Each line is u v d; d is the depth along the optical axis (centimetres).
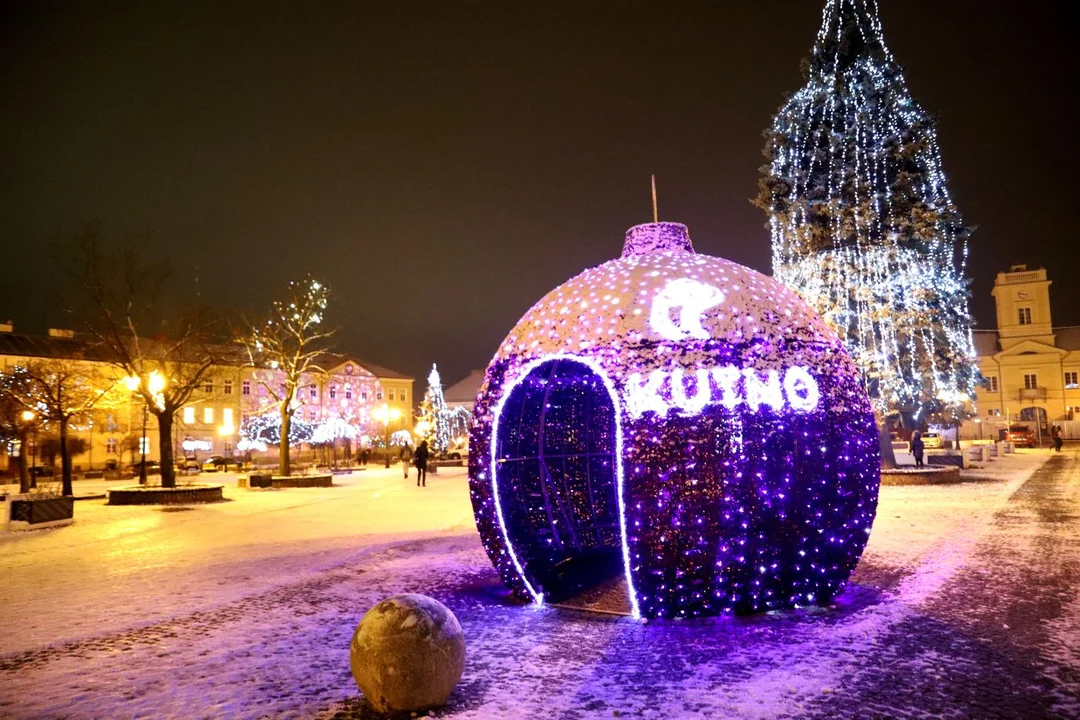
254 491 2581
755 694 467
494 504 719
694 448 616
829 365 684
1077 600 694
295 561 1033
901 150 2206
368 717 452
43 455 4731
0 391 2548
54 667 566
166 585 880
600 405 964
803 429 644
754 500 618
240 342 3145
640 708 450
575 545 909
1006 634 586
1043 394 7038
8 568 1034
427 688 448
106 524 1584
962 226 2281
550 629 630
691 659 537
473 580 861
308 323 3100
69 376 2706
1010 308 7344
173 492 2098
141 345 3019
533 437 845
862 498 679
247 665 559
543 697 472
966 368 2284
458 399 8788
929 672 501
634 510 626
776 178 2336
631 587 643
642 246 792
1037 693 462
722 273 696
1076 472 2450
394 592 806
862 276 2188
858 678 492
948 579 793
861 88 2262
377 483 3022
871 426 705
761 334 656
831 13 2322
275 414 4812
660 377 630
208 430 6212
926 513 1391
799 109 2323
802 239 2286
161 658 582
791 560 643
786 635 589
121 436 5494
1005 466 2839
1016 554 938
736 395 627
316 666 553
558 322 698
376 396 7856
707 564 621
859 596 716
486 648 579
